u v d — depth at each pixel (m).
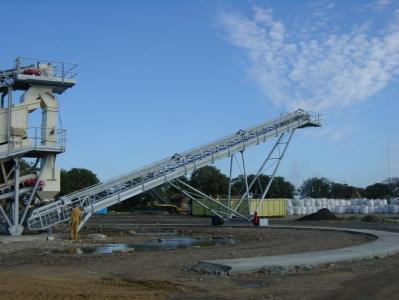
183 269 17.39
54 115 35.03
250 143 49.69
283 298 12.27
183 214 96.81
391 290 13.19
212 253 23.02
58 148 34.47
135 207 108.62
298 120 53.69
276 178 162.38
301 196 199.62
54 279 14.89
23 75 33.78
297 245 26.75
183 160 45.28
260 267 16.48
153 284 14.05
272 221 63.75
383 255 21.03
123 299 11.80
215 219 51.41
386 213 97.06
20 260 21.16
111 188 39.44
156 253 23.53
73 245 29.06
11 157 33.09
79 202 36.94
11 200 33.94
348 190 191.12
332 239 31.05
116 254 23.22
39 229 34.19
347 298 12.17
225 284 14.28
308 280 14.91
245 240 33.19
